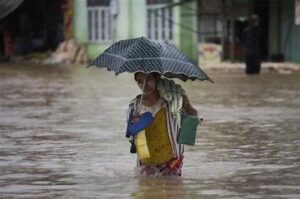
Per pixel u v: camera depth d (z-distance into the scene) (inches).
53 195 533.3
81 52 3056.1
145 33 2952.8
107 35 3061.0
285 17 2758.4
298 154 721.0
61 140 824.3
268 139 824.9
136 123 593.9
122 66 581.9
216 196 526.6
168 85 600.7
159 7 2920.8
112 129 918.4
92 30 3095.5
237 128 923.4
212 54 2664.9
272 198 519.5
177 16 2849.4
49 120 1020.5
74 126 951.0
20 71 2459.4
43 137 850.1
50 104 1268.5
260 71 2333.9
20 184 577.6
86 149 758.5
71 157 708.7
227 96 1422.2
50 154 727.7
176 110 596.7
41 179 598.5
